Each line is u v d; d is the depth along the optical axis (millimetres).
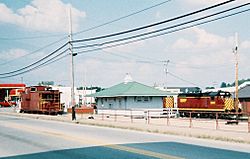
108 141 15883
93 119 36719
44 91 50594
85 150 12812
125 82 50375
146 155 11445
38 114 50438
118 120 37000
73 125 28516
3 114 53000
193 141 16203
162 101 45844
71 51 35219
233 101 43500
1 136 18719
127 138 17406
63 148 13516
